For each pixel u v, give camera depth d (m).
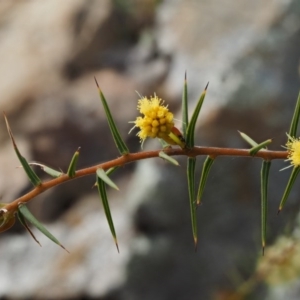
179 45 0.68
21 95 0.73
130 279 0.61
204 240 0.62
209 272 0.61
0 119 0.73
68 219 0.67
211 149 0.26
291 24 0.64
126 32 0.76
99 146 0.69
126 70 0.72
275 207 0.60
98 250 0.63
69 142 0.70
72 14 0.78
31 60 0.76
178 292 0.61
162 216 0.62
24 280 0.63
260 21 0.65
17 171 0.69
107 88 0.71
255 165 0.60
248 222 0.61
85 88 0.72
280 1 0.65
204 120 0.61
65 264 0.64
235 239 0.61
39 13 0.82
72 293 0.61
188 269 0.62
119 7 0.76
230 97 0.61
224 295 0.58
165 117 0.26
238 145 0.61
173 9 0.72
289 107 0.62
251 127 0.61
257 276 0.52
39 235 0.67
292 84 0.63
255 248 0.60
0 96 0.74
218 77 0.63
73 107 0.70
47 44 0.78
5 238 0.68
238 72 0.62
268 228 0.60
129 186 0.66
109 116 0.26
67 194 0.69
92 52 0.75
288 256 0.48
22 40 0.80
